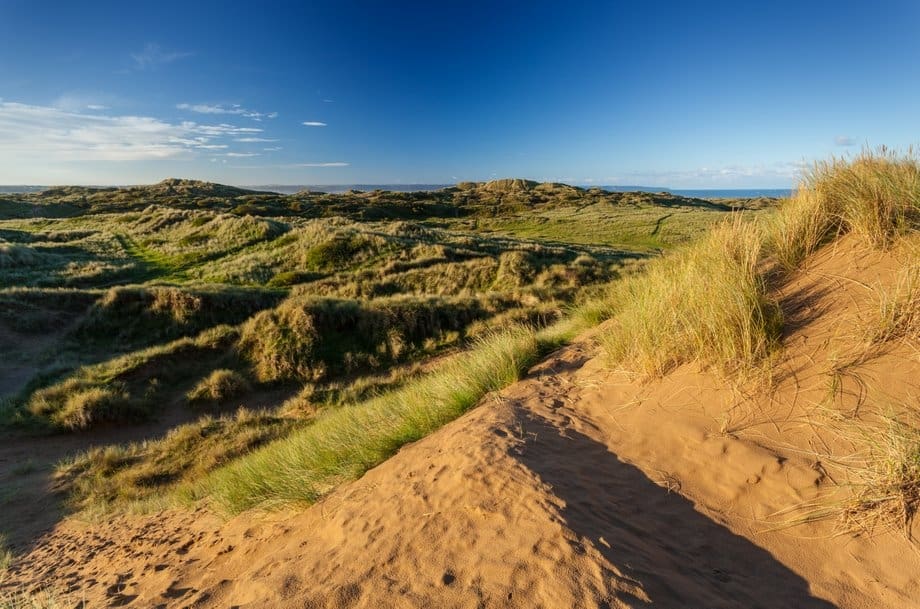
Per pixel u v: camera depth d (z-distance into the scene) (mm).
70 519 6898
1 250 23750
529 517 2734
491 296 17797
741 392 3469
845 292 3775
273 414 11211
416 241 29406
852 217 4258
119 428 10734
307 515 4012
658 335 4328
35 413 10656
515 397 4777
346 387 12492
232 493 5395
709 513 2721
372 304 15734
